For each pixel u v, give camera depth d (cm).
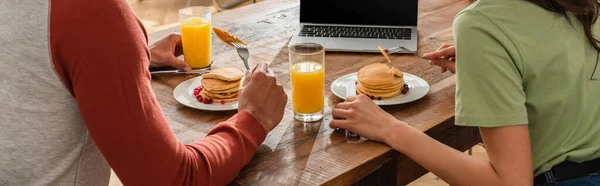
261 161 123
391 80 145
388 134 129
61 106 102
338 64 169
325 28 191
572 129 128
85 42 95
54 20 95
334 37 184
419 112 142
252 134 124
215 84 145
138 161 104
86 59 96
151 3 464
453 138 148
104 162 114
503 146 120
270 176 118
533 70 122
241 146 120
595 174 128
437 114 141
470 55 121
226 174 116
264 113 128
